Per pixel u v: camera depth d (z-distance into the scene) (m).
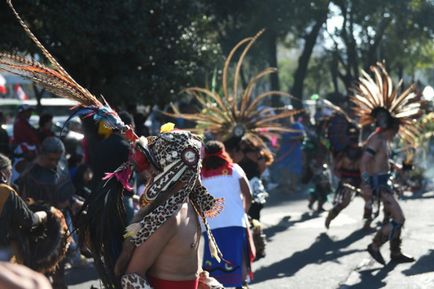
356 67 28.95
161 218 4.18
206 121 9.58
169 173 4.26
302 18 23.69
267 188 18.75
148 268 4.24
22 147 13.08
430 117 12.31
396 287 8.34
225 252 7.00
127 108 15.44
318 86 44.09
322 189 14.52
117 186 4.40
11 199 5.96
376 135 9.99
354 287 8.40
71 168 10.98
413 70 39.50
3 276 2.02
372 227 12.52
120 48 14.22
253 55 26.33
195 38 16.11
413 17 28.75
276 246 11.00
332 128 12.52
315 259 10.01
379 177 9.87
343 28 28.06
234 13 22.00
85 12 13.62
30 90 37.03
